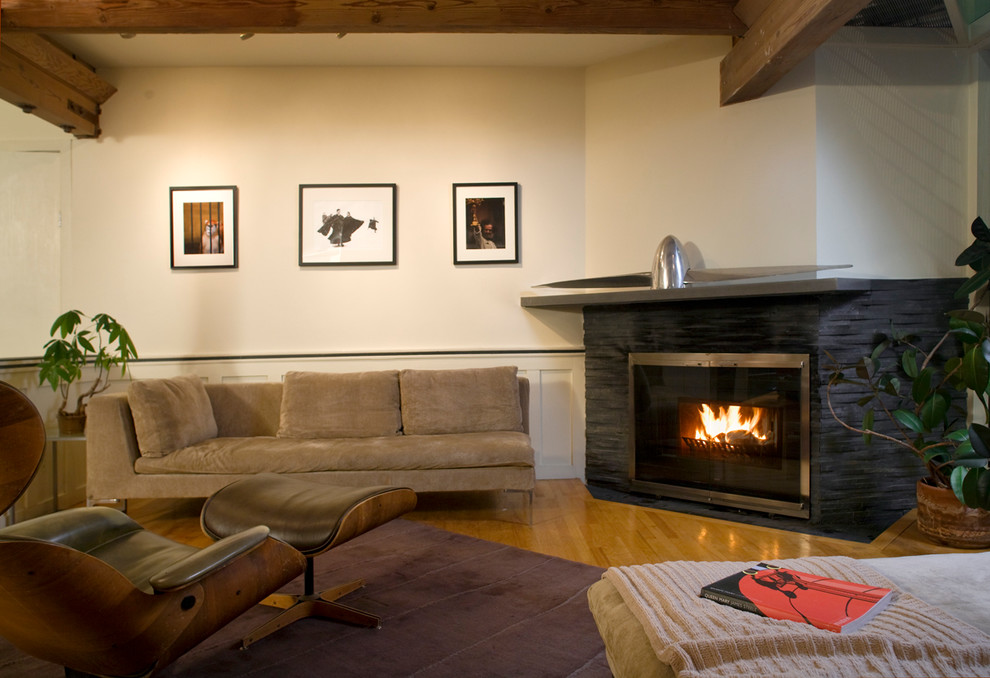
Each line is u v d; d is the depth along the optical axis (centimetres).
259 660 192
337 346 427
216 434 380
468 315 430
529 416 426
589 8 324
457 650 198
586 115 429
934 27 340
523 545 302
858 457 326
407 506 240
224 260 424
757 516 344
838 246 341
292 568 188
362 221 427
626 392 395
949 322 301
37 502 362
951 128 345
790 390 335
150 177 423
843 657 105
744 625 116
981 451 260
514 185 429
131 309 423
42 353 425
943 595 131
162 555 192
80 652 149
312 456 336
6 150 421
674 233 392
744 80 335
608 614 138
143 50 399
